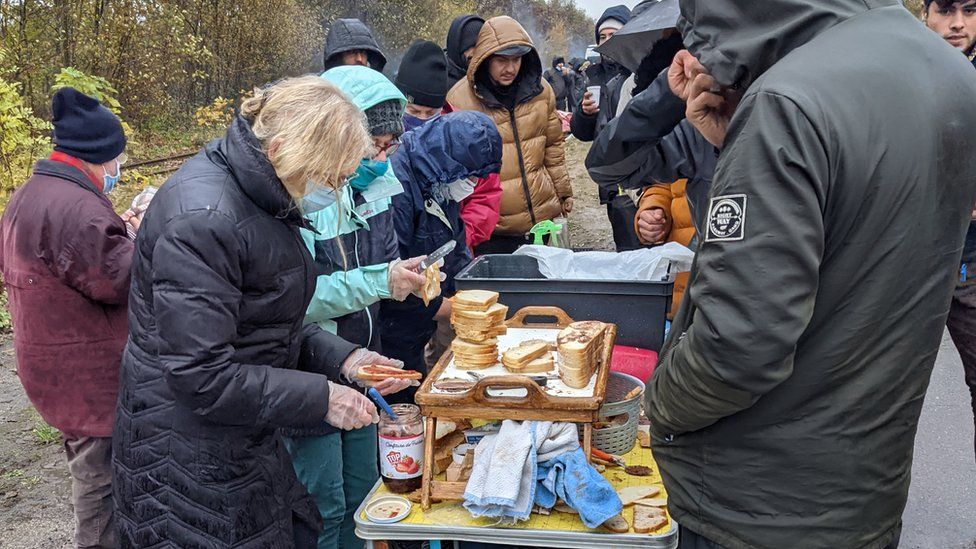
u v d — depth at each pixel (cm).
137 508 178
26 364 243
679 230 351
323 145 162
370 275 233
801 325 132
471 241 350
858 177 133
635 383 227
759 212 132
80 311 239
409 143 287
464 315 212
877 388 144
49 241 233
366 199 241
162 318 159
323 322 237
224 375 161
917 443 363
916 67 140
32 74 842
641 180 291
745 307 132
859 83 135
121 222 242
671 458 167
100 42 1017
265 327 177
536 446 187
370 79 236
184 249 158
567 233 459
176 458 173
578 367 194
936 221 141
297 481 200
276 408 168
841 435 145
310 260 186
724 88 163
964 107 143
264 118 165
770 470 150
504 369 212
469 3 2433
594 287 249
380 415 203
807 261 130
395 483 198
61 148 245
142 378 173
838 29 142
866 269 138
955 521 301
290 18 1527
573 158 1123
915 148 137
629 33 329
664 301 246
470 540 184
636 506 187
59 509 334
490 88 432
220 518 176
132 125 1123
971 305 266
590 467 186
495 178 352
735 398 140
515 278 260
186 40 1180
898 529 162
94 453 248
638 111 239
